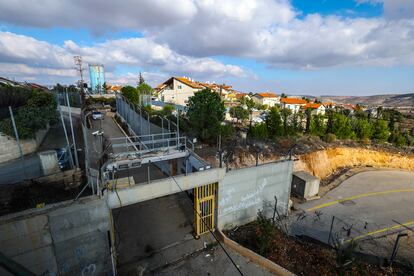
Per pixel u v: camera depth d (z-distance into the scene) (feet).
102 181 35.37
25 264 28.09
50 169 53.67
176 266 37.04
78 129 101.19
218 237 43.93
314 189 67.41
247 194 48.14
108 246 34.17
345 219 56.44
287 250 40.55
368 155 103.04
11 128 70.28
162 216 49.37
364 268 36.37
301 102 271.90
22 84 149.79
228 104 217.97
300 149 88.69
